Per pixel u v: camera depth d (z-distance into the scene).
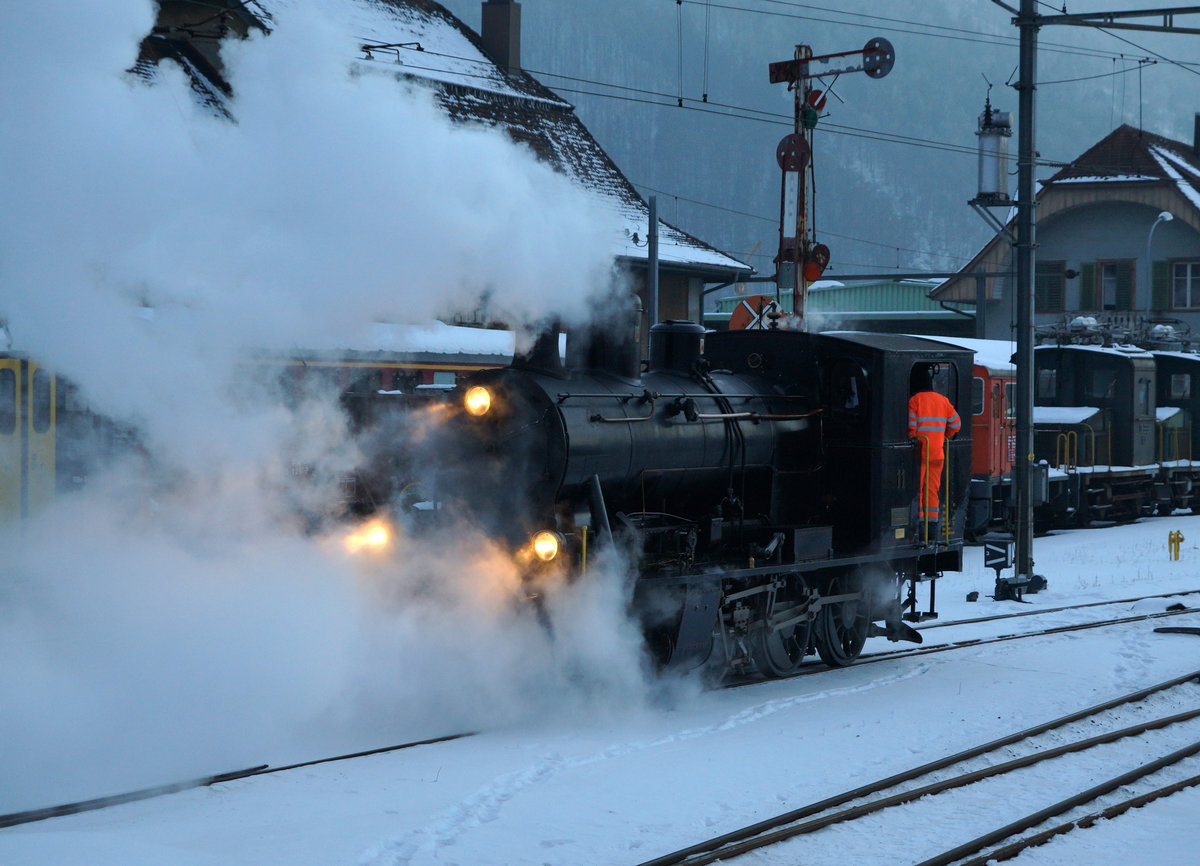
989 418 36.06
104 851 9.21
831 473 18.28
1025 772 12.61
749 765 12.38
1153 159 62.44
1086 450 41.16
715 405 16.50
